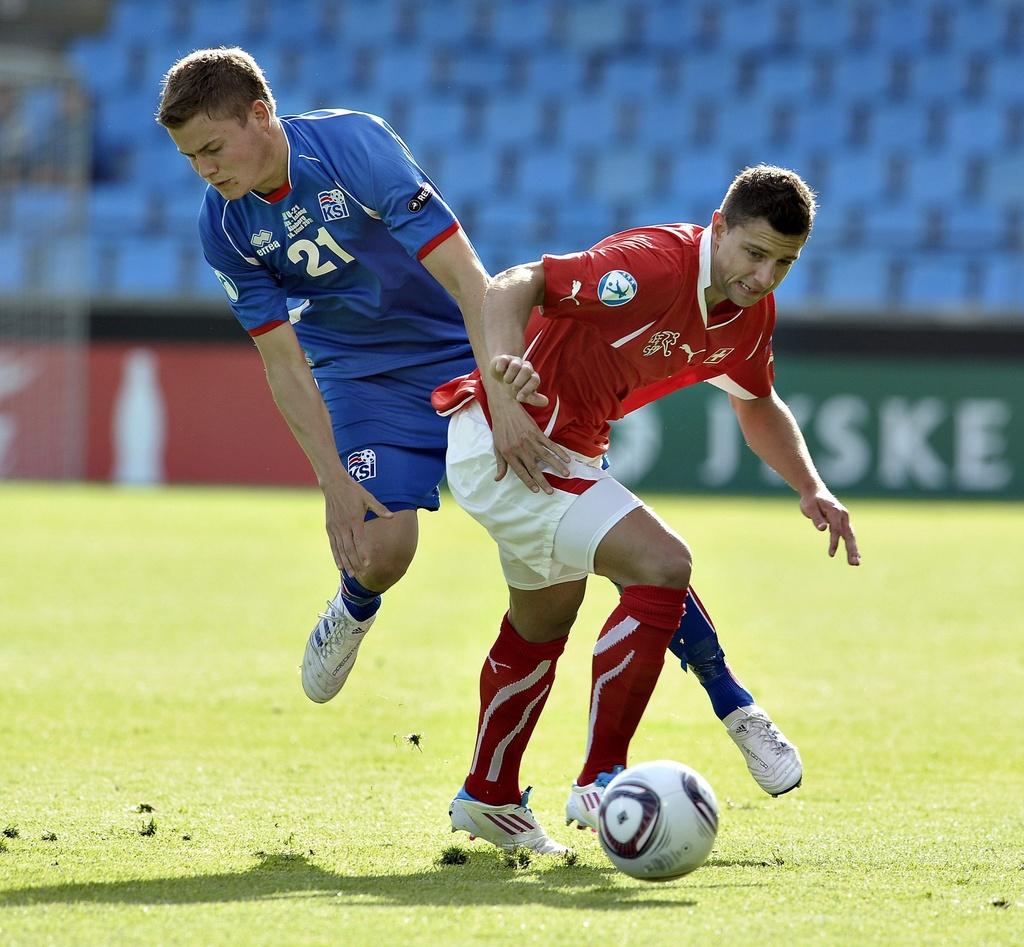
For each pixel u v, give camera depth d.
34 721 19.03
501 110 74.75
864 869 12.15
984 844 13.20
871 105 73.56
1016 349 55.78
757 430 14.79
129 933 9.91
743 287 12.66
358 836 13.51
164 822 13.87
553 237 68.75
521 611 13.30
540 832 13.35
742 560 38.81
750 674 23.47
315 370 16.33
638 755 17.91
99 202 69.31
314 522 46.19
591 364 13.06
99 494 55.06
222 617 28.53
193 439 58.12
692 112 74.19
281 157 14.41
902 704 21.12
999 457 55.84
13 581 33.09
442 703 20.81
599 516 12.58
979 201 70.81
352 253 15.08
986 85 73.75
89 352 58.69
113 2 77.56
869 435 56.09
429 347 15.91
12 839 13.04
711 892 11.24
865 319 55.88
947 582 35.03
